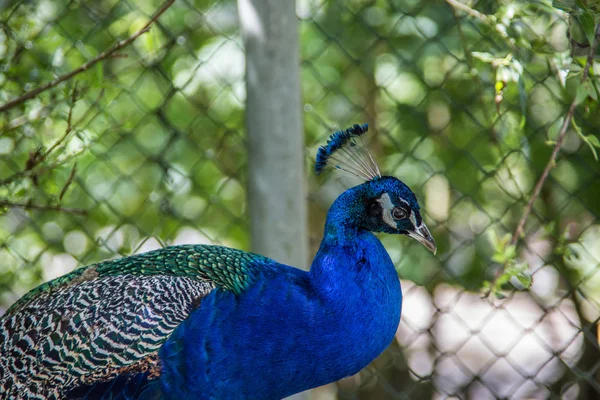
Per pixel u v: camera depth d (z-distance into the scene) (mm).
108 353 3670
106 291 3803
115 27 5430
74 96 4109
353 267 3803
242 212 6305
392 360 5582
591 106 4148
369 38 6086
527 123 5199
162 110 5633
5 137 4812
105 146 5578
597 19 3926
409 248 6238
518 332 7562
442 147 6113
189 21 5785
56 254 5648
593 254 6156
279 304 3734
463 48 5152
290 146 4359
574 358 5910
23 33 4832
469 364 7051
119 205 5930
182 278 3830
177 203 6152
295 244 4418
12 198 4488
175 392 3703
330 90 5730
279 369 3746
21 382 3709
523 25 4438
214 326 3695
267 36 4273
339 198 3949
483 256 6121
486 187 6023
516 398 6602
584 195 5734
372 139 5680
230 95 6023
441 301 6875
